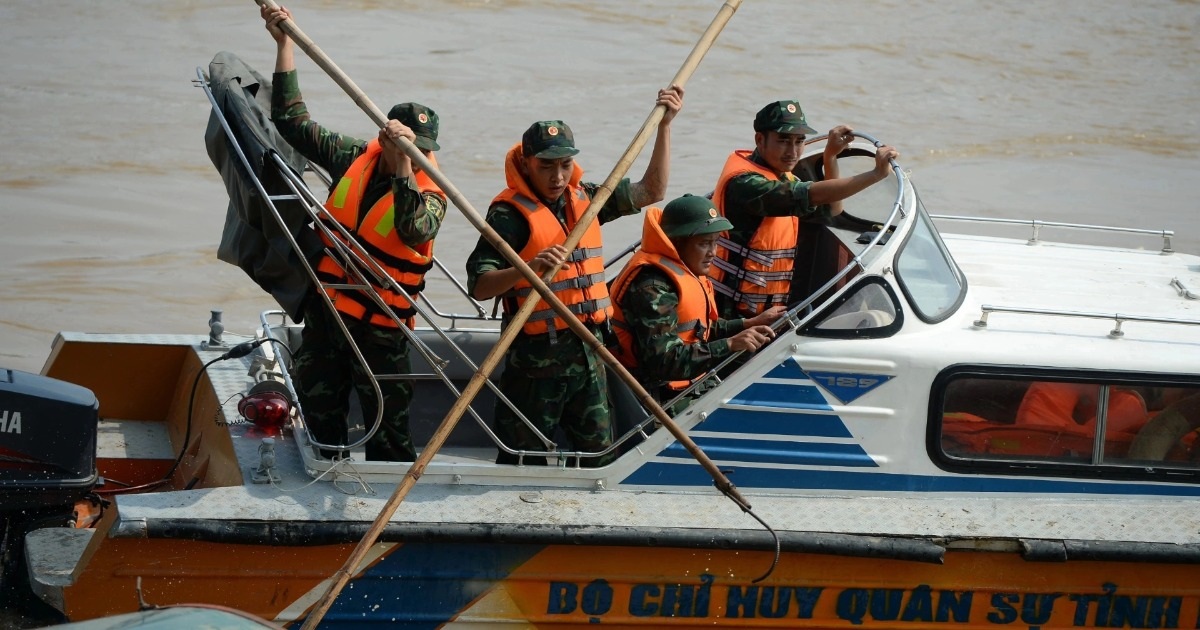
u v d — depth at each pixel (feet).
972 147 112.88
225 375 43.96
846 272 36.70
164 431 47.39
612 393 42.06
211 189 93.40
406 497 35.06
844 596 35.86
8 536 35.60
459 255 80.43
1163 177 106.22
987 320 39.34
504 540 33.96
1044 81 137.18
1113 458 38.24
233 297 74.38
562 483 36.42
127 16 138.92
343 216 36.37
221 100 36.40
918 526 35.83
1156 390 38.04
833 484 37.14
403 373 36.86
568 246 34.45
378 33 137.59
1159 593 36.65
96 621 23.99
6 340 66.03
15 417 35.01
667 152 39.58
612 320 38.91
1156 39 156.97
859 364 36.60
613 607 35.19
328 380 37.37
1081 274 46.34
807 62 137.39
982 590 36.17
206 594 33.37
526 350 36.99
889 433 36.99
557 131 36.04
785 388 36.63
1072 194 100.42
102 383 47.29
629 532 34.30
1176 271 47.67
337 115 111.04
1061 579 36.29
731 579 35.32
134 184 93.15
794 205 41.24
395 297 36.29
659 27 146.00
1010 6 168.45
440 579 34.30
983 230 90.27
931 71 138.10
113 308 71.51
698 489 36.76
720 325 39.65
